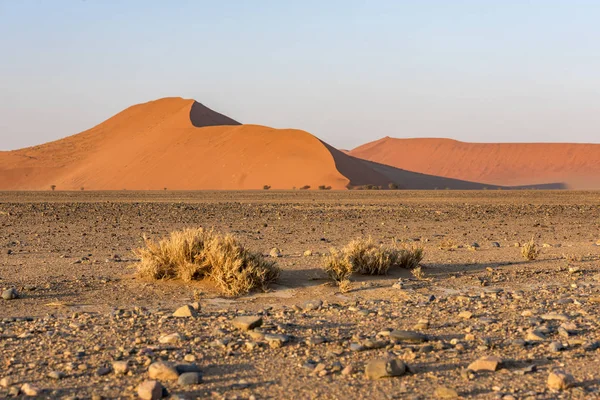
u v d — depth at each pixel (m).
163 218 29.56
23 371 6.43
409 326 8.41
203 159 127.50
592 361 6.75
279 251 16.27
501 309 9.63
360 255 12.78
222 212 34.19
